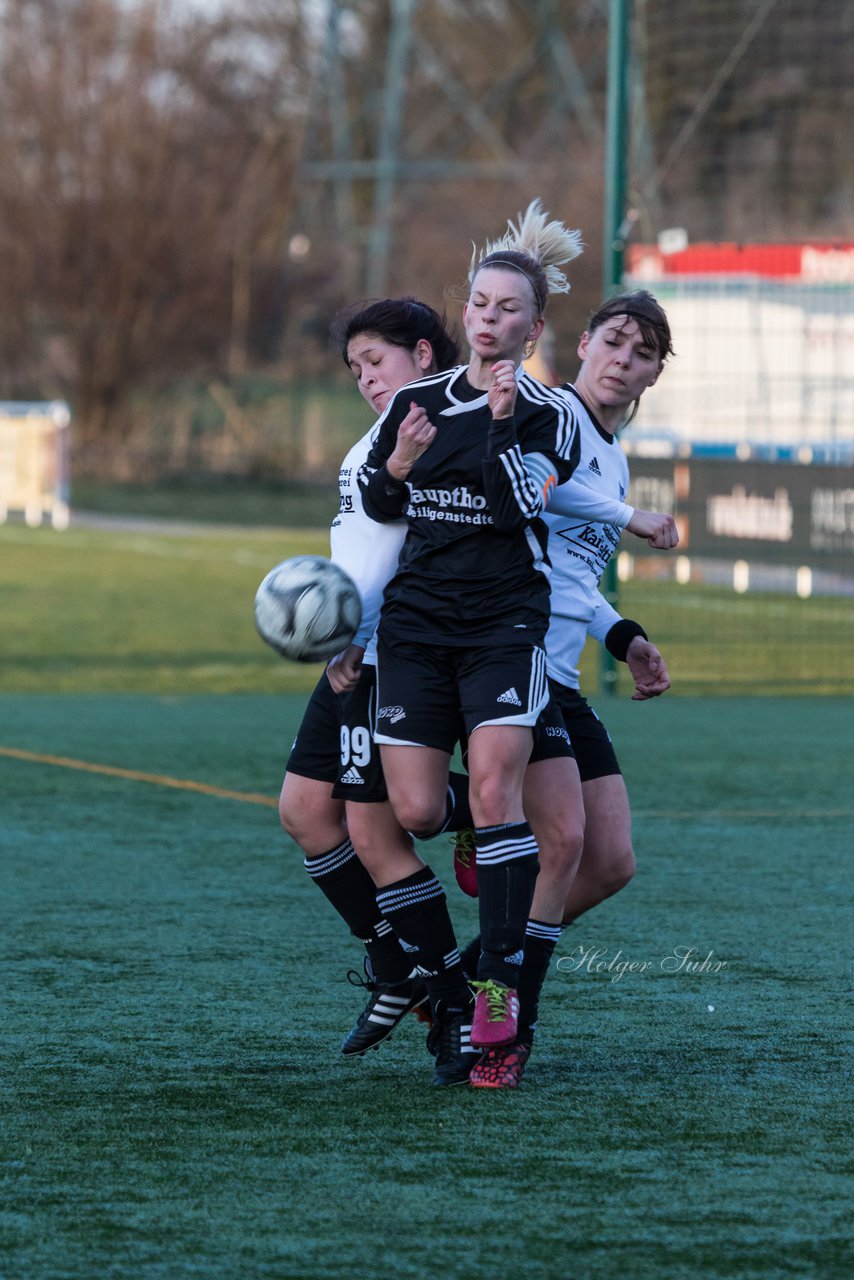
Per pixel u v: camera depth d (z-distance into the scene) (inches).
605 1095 542.6
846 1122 514.0
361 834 571.2
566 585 608.7
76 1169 469.4
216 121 5999.0
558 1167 472.1
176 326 5787.4
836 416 2618.1
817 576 2891.2
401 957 588.1
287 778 603.5
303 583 572.4
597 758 620.7
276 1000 668.1
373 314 609.6
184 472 5482.3
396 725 557.3
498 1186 456.4
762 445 2689.5
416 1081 561.9
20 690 1750.7
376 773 565.6
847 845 1011.9
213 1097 540.4
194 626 2373.3
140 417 5920.3
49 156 5669.3
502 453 539.5
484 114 6535.4
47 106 5625.0
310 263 6343.5
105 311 5728.3
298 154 6181.1
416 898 567.5
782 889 889.5
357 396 6038.4
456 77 6683.1
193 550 3668.8
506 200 5792.3
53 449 4473.4
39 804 1117.7
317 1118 518.0
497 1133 502.6
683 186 4392.2
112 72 5693.9
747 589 2817.4
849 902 858.1
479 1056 562.3
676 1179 462.3
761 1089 549.6
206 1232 423.5
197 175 5880.9
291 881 901.2
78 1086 551.2
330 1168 470.9
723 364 2632.9
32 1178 462.3
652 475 2842.0
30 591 2800.2
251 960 733.9
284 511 4805.6
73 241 5674.2
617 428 644.1
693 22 3649.1
